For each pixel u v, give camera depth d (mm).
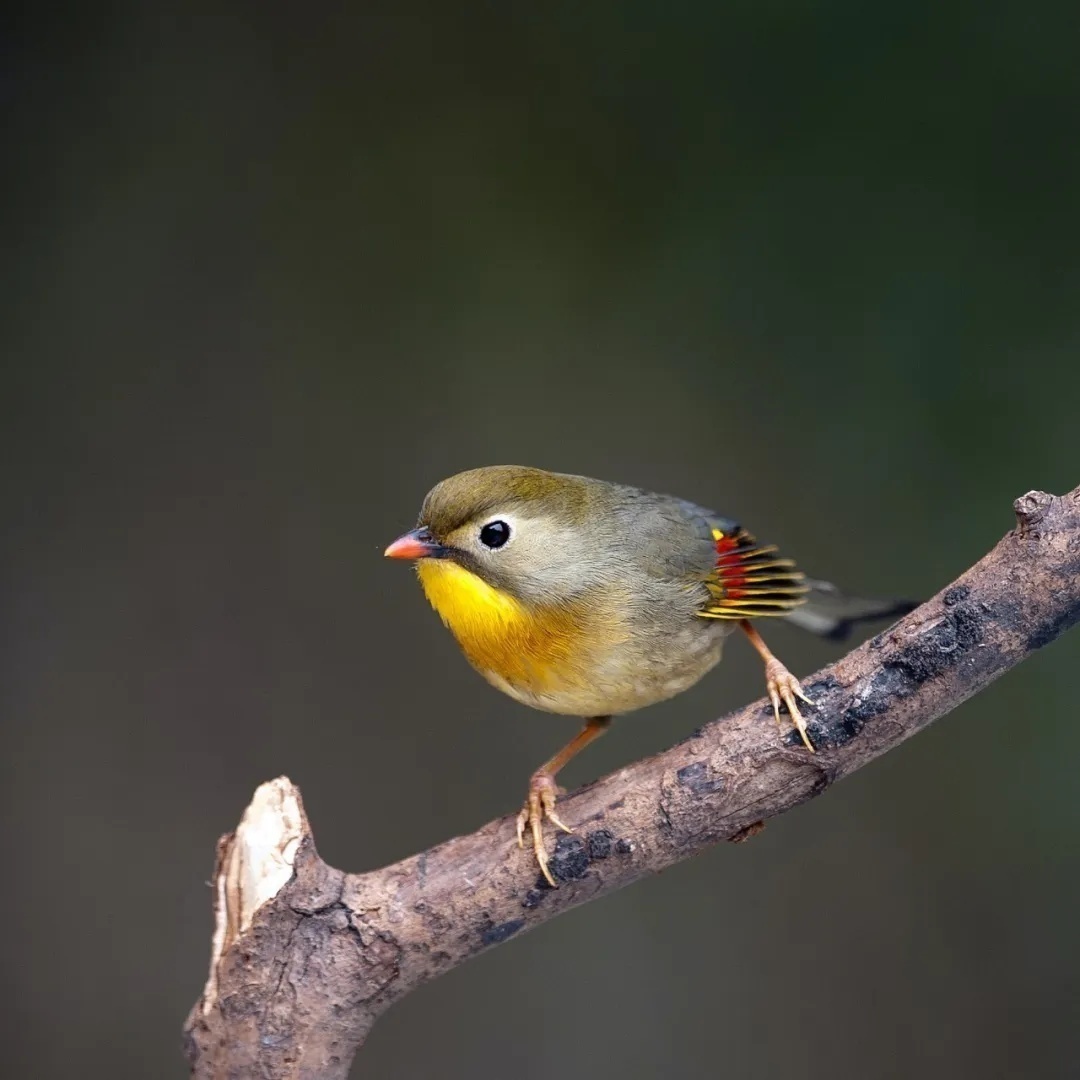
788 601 7406
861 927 10586
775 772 5949
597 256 11570
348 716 11086
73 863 10594
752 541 7906
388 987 5980
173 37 11445
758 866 10789
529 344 11609
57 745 10758
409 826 10953
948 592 5863
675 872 10844
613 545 7176
